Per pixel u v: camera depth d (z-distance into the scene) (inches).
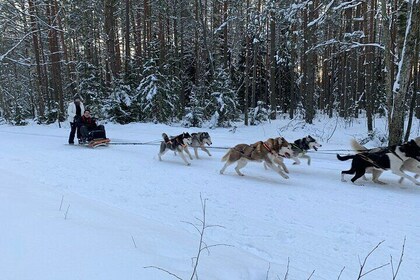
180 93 1026.7
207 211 248.8
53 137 654.5
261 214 245.0
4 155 453.4
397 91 434.3
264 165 386.0
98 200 264.8
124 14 1220.5
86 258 125.5
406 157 304.7
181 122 898.7
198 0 1052.5
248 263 161.3
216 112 810.2
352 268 172.4
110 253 133.3
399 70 433.1
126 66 1018.1
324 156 445.7
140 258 133.6
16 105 1018.7
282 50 1178.6
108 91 1052.5
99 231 159.9
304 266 173.3
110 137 639.1
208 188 307.7
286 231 216.1
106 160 425.7
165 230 194.7
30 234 143.2
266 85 1186.6
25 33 1076.5
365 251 190.7
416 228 219.0
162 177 345.4
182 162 422.3
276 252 188.9
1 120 1124.5
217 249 177.5
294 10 748.0
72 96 1059.3
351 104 930.7
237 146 361.1
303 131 711.7
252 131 733.9
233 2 1064.8
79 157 442.6
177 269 132.3
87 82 1013.2
